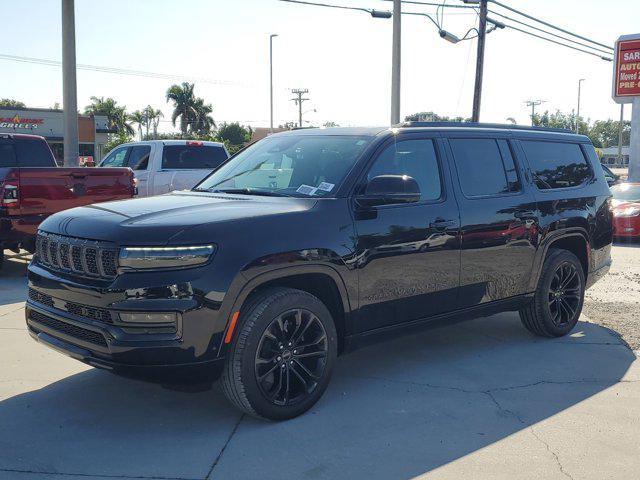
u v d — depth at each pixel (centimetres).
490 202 552
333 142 514
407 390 493
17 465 368
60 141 5003
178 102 7788
